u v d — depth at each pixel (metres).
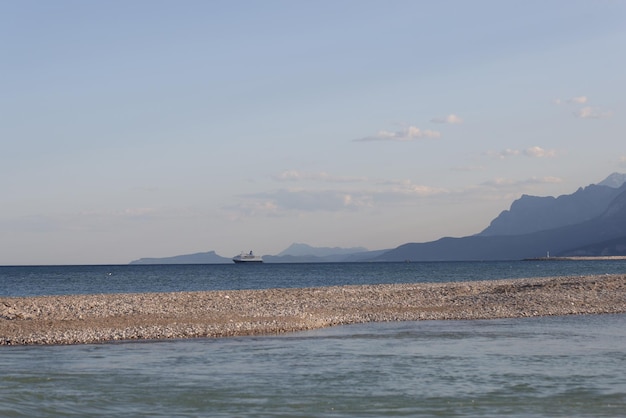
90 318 36.59
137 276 149.12
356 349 29.06
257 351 28.41
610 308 48.69
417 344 30.72
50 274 169.50
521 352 28.36
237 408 18.91
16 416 18.19
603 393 20.72
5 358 26.52
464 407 19.02
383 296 58.16
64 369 24.22
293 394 20.45
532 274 138.62
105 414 18.38
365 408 18.88
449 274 145.00
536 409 18.83
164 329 34.06
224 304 48.97
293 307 46.88
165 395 20.33
